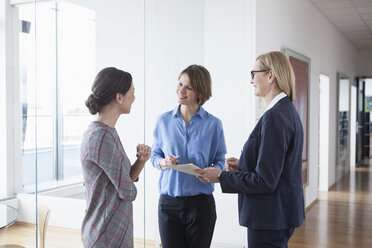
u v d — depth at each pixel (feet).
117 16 6.58
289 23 15.97
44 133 5.16
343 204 20.07
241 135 12.23
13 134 4.76
